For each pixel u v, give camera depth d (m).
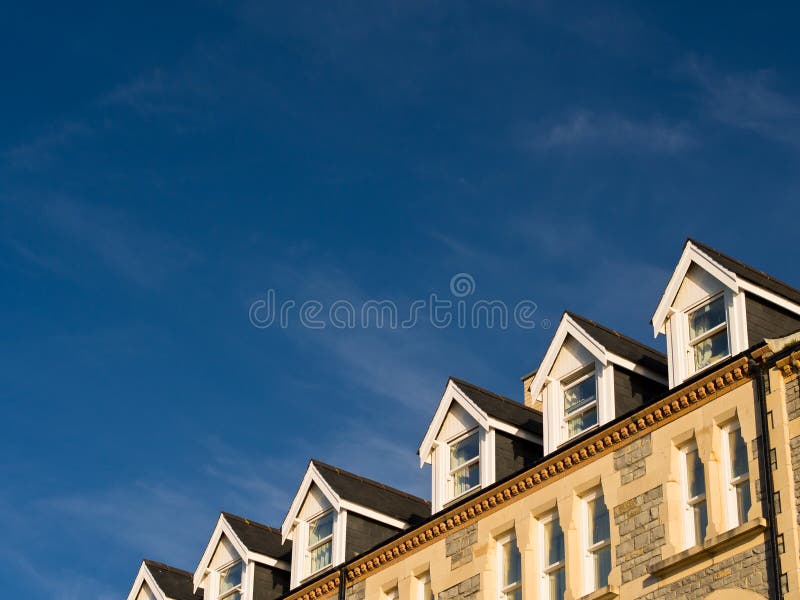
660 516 35.03
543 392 39.81
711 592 33.06
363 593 42.34
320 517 45.41
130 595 50.62
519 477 38.94
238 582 46.97
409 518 45.53
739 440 34.44
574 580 36.47
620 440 36.88
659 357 39.84
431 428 42.38
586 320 39.72
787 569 31.69
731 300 35.91
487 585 38.69
